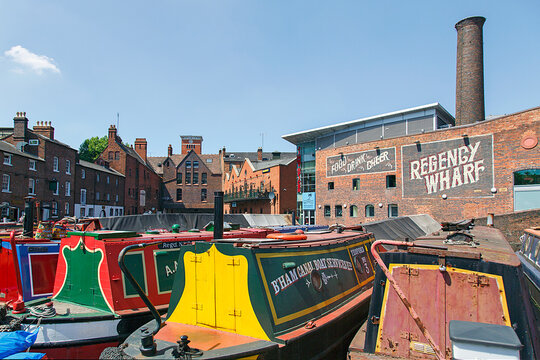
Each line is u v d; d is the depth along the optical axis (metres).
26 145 33.06
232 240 5.35
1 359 5.29
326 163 31.09
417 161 24.06
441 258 4.32
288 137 35.47
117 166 50.25
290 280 5.30
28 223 7.75
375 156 26.81
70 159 37.78
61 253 6.94
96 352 5.82
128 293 6.35
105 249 6.32
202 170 63.56
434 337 4.18
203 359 4.04
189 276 5.30
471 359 3.20
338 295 6.41
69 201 37.38
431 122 26.44
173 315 5.34
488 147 20.62
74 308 6.35
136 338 4.69
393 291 4.52
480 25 25.44
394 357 4.35
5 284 6.94
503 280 4.00
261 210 41.84
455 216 21.88
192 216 16.67
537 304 6.23
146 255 6.78
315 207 33.69
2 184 28.31
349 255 7.60
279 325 4.73
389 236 15.09
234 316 4.86
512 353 3.08
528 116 19.14
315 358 5.14
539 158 18.67
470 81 25.22
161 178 63.28
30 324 5.81
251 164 45.88
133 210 52.94
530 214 15.36
